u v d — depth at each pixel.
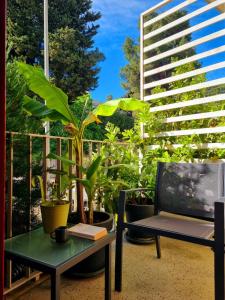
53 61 12.04
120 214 1.80
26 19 11.81
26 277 1.84
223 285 1.37
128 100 2.29
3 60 0.89
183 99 3.27
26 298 1.69
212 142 2.94
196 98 3.12
